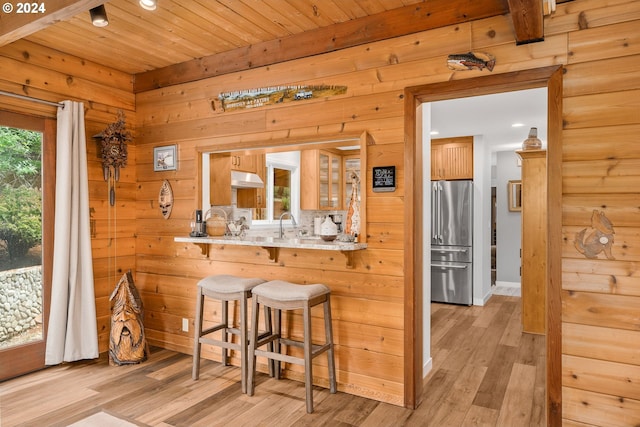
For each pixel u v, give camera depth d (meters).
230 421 2.62
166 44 3.40
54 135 3.51
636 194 2.20
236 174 4.37
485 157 6.31
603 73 2.27
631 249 2.21
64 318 3.45
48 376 3.29
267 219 5.18
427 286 3.49
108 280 3.90
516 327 4.89
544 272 4.59
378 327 2.93
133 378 3.27
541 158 4.59
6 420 2.61
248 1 2.69
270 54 3.33
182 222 3.87
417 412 2.77
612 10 2.25
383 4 2.77
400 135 2.85
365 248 2.96
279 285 2.98
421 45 2.77
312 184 4.57
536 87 2.56
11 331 3.28
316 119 3.17
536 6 2.02
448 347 4.15
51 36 3.23
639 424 2.18
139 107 4.13
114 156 3.76
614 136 2.24
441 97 2.79
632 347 2.20
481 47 2.58
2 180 3.25
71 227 3.48
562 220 2.35
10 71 3.21
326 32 3.08
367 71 2.96
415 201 2.81
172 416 2.67
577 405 2.31
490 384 3.24
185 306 3.86
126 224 4.08
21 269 3.35
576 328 2.31
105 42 3.35
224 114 3.61
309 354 2.77
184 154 3.84
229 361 3.57
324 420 2.64
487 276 6.54
